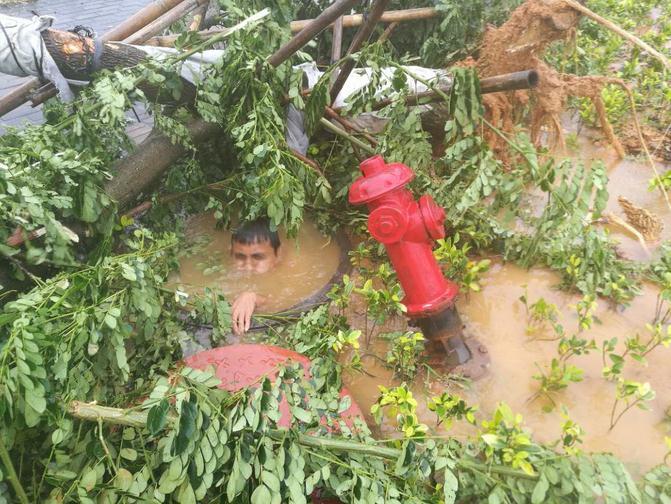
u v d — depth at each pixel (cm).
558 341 349
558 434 293
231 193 465
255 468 197
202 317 374
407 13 573
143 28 484
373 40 612
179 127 404
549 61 584
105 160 390
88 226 353
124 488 200
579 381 301
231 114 412
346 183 466
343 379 336
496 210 382
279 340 365
